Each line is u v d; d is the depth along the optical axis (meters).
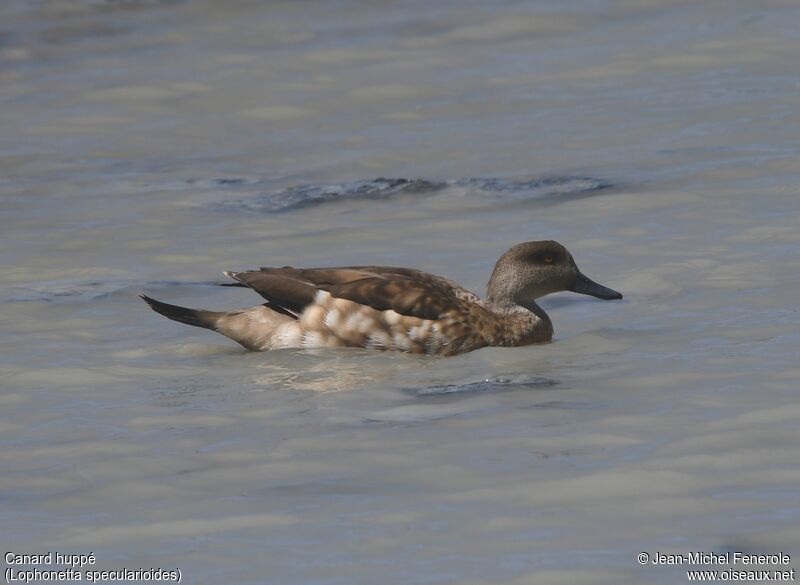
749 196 18.81
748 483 9.54
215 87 27.17
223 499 9.79
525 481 9.80
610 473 9.84
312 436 11.09
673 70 26.78
